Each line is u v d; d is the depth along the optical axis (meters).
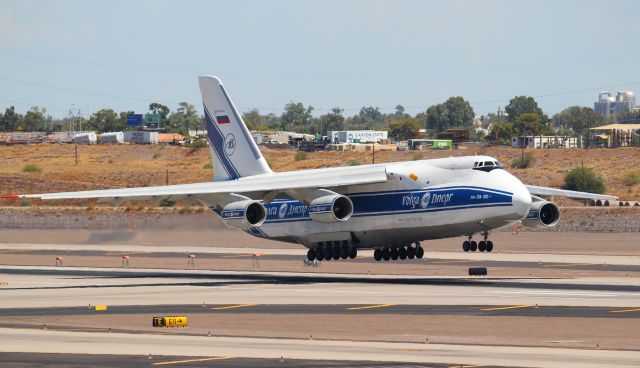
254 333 98.88
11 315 113.25
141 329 102.44
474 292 125.94
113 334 98.88
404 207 141.62
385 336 95.88
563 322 101.62
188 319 108.75
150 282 147.00
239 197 147.12
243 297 125.94
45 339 95.50
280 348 89.00
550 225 140.25
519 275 148.88
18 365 80.75
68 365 80.62
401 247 151.62
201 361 82.00
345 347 89.38
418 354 84.94
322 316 108.62
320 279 147.38
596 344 89.81
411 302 117.56
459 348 88.25
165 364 80.81
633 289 127.44
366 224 146.50
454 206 136.12
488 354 84.69
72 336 97.50
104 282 148.00
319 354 85.31
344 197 143.62
